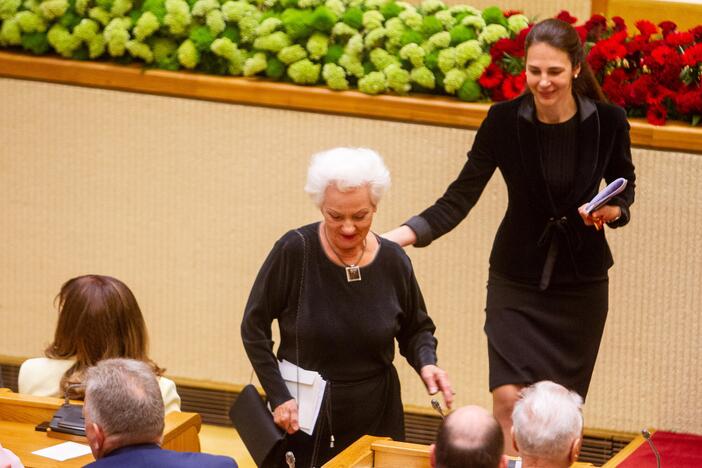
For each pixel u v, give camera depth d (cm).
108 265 1675
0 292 1719
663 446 1467
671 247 1467
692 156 1438
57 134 1661
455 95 1545
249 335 1089
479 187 1224
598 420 1524
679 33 1485
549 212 1169
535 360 1191
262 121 1586
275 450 1079
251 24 1586
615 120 1150
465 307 1549
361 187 1022
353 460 984
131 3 1631
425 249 1549
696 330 1475
